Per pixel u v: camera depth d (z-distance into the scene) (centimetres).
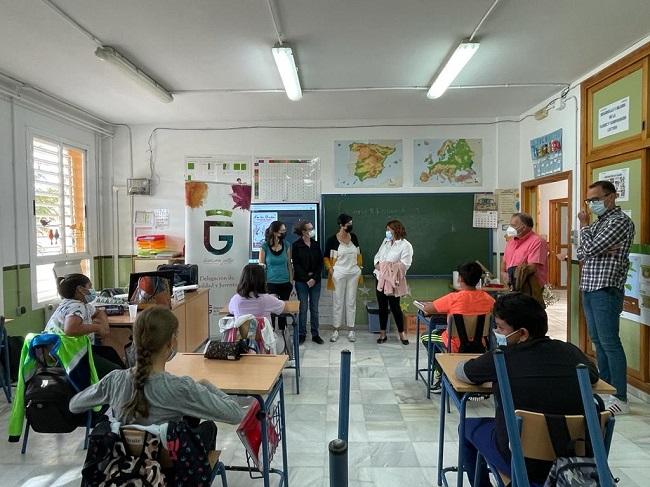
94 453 134
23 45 325
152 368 152
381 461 247
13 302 401
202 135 565
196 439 144
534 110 506
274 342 298
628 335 346
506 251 404
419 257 562
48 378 233
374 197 560
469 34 312
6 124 397
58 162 475
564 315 673
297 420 300
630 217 346
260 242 564
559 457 134
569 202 431
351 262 512
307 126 562
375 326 538
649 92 322
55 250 469
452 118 555
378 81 411
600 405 148
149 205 571
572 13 284
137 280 343
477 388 183
